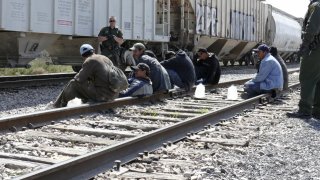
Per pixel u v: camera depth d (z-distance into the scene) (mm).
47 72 21594
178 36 22203
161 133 5812
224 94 12562
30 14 12484
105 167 4547
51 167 3865
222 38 26781
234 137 6566
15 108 9086
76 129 6375
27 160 4652
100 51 15398
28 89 12234
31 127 6383
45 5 13062
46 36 13633
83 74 8250
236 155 5492
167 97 10914
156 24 19828
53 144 5562
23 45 13031
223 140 6180
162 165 4828
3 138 5617
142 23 17984
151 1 18609
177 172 4594
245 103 9664
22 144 5379
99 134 6273
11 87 12258
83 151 5148
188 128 6703
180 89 11672
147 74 9844
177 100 10797
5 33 12453
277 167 5023
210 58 13789
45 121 6770
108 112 8234
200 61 13930
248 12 31562
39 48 13844
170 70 11711
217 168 4781
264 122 8062
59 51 15211
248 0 31453
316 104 8852
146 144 5438
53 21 13391
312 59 8391
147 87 9719
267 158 5406
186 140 6199
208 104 10148
